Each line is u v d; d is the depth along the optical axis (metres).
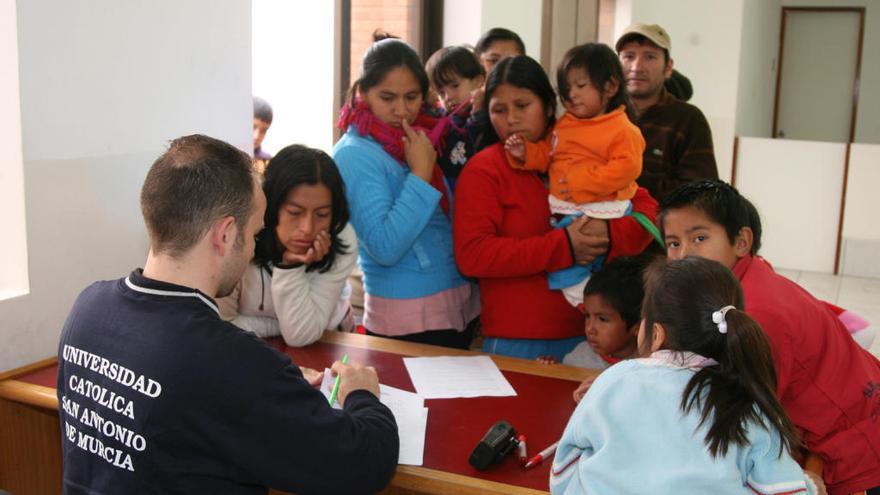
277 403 1.11
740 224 1.55
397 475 1.36
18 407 1.72
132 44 1.93
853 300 5.34
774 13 8.64
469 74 2.65
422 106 2.25
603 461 1.12
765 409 1.12
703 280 1.21
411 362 1.87
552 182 2.11
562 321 2.12
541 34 4.36
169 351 1.09
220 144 1.21
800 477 1.12
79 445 1.16
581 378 1.81
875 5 8.99
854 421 1.49
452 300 2.19
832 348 1.50
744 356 1.14
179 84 2.09
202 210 1.14
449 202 2.24
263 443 1.10
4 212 1.75
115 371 1.12
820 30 9.27
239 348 1.11
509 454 1.43
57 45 1.75
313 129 3.64
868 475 1.48
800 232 6.05
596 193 2.04
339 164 2.02
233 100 2.29
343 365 1.45
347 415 1.21
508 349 2.14
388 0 3.89
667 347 1.22
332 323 2.13
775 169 6.02
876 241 5.87
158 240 1.16
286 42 3.56
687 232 1.55
